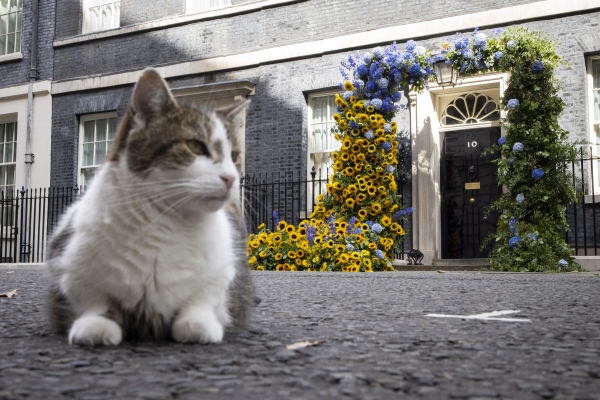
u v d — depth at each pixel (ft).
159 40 41.32
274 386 4.02
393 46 29.45
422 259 31.78
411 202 32.76
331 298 11.94
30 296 12.23
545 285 15.83
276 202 36.40
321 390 3.92
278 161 36.60
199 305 5.93
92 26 44.73
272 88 37.22
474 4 32.35
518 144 25.79
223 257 5.99
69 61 44.37
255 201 31.09
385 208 28.19
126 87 42.16
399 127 33.32
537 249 25.04
